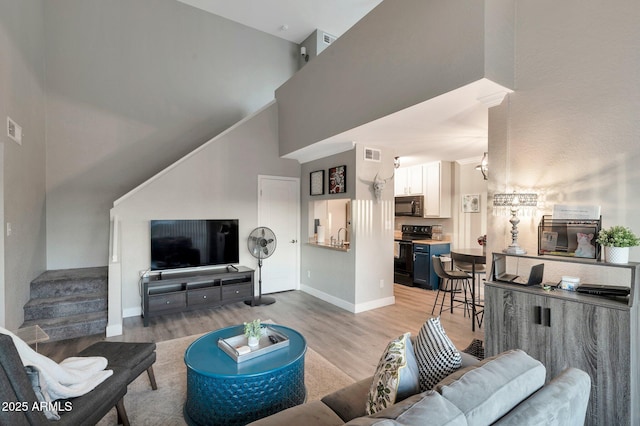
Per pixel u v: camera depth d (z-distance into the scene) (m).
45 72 4.61
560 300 2.04
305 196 5.68
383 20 3.22
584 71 2.29
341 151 4.73
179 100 5.68
